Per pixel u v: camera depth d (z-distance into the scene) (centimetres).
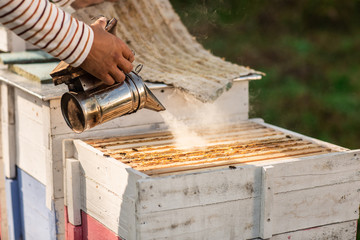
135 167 229
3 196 355
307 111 671
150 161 239
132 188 219
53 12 194
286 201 237
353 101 706
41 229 304
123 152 252
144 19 330
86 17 304
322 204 246
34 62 320
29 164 309
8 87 317
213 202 222
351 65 834
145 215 209
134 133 287
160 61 314
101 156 242
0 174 351
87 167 257
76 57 200
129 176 221
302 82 770
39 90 273
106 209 244
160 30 335
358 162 251
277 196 234
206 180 218
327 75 795
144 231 210
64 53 199
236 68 317
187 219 218
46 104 269
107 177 239
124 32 320
